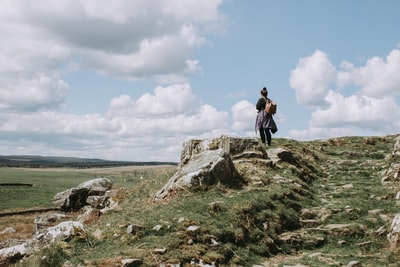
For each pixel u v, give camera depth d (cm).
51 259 1027
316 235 1325
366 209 1499
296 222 1425
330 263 1103
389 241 1227
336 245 1270
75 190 3183
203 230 1174
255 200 1444
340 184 1952
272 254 1209
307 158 2362
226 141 2028
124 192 2061
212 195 1512
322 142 3062
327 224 1406
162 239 1115
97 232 1220
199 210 1322
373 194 1714
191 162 1842
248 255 1151
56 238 1173
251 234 1254
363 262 1102
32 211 6775
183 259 1019
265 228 1312
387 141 3083
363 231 1313
